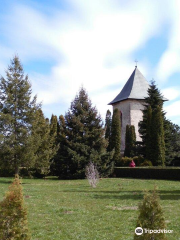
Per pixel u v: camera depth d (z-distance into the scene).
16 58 26.36
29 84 26.50
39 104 27.17
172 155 39.31
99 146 31.52
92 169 23.50
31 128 26.55
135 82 49.59
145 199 4.93
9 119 25.02
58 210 10.95
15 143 25.77
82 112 31.92
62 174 31.84
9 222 5.10
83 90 33.00
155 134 33.53
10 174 34.25
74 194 16.08
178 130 46.25
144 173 28.97
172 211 10.63
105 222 9.07
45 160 27.95
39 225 8.67
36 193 16.55
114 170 32.91
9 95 25.39
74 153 30.16
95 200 13.70
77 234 7.78
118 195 15.44
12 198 5.24
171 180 25.50
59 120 44.62
